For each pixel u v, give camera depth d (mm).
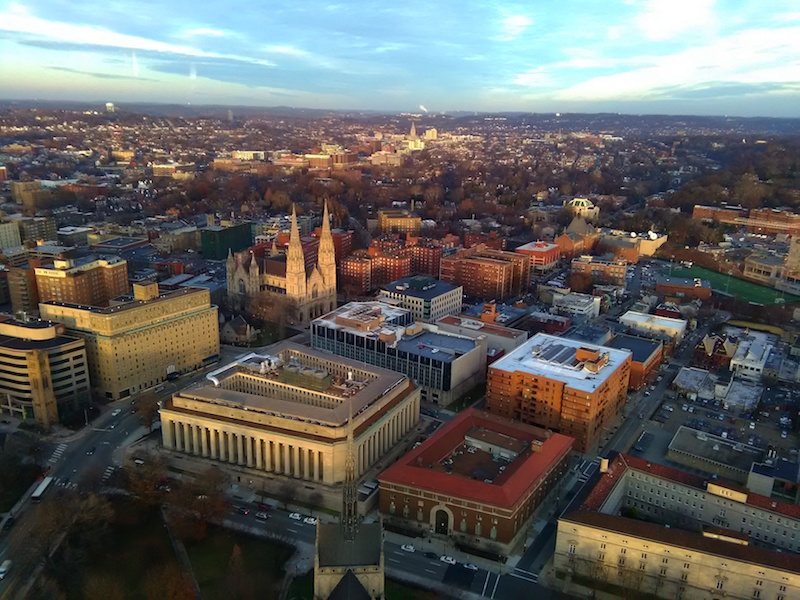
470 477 194375
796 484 194875
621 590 163500
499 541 177625
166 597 154625
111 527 184125
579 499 184000
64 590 160000
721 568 153375
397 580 165250
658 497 194625
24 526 187000
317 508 198625
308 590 160375
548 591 163500
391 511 191875
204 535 181125
